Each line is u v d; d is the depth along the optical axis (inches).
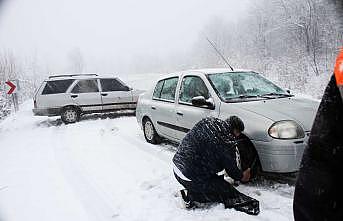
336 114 50.9
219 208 143.6
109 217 150.1
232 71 217.8
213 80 203.9
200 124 147.7
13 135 385.4
